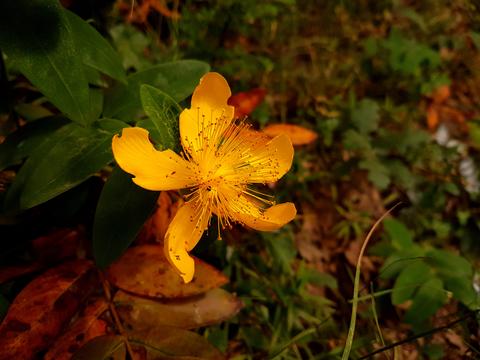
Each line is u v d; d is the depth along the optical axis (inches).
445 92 13.2
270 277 9.0
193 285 6.5
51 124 6.6
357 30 14.4
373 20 14.9
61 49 5.5
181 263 5.4
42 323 5.8
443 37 14.5
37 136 6.5
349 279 9.8
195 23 11.4
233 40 12.2
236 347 8.1
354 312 6.2
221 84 5.8
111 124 6.2
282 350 7.5
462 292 8.2
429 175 11.8
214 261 8.4
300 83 12.6
